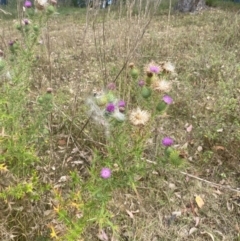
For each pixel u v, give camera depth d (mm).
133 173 1839
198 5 9758
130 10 3014
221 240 2506
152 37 5379
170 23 7828
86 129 2975
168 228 2518
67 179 2426
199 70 4547
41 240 2010
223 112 3570
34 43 2309
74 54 4750
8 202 1938
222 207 2742
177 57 4965
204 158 3098
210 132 3309
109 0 3963
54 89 3545
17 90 2188
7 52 2643
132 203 2600
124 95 2818
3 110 2109
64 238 1865
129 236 2393
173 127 3449
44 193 2191
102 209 1763
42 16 2309
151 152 2857
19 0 2633
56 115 3084
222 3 11219
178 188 2818
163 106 1915
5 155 1996
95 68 4102
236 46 5613
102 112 1888
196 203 2734
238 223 2633
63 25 8219
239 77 4336
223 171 3035
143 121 1822
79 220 1824
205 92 4023
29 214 2080
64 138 2881
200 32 6555
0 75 2191
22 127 2295
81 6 14703
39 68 3736
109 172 1733
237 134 3273
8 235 2020
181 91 3877
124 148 1975
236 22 6410
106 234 2365
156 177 2779
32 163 2305
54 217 2102
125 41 3182
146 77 1941
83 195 2193
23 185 1982
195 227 2564
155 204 2652
